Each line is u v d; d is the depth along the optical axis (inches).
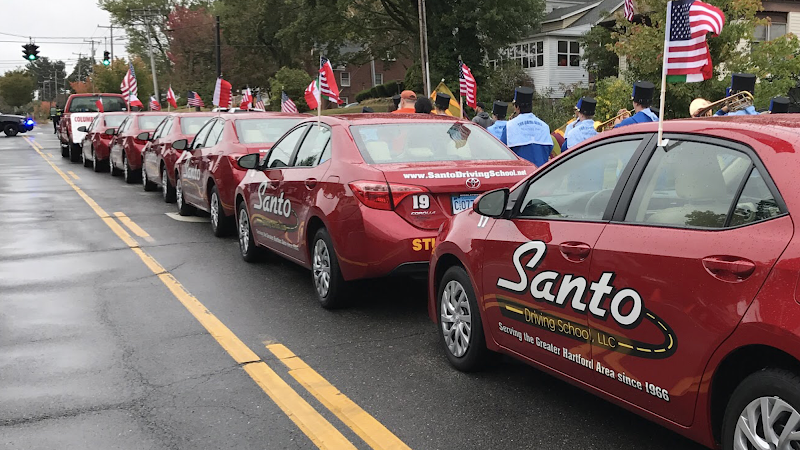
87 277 297.6
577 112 380.8
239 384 181.6
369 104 1855.3
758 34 893.2
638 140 143.6
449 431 153.6
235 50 2459.4
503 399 170.2
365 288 249.0
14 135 1829.5
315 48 2340.1
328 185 237.6
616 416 160.1
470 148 247.3
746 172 118.6
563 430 153.3
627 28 652.7
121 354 204.2
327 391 176.2
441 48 1558.8
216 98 805.2
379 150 236.7
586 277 141.1
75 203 529.7
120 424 159.0
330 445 148.0
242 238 330.0
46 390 178.1
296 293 272.1
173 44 2508.6
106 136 784.3
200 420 160.7
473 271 177.2
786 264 105.0
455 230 187.3
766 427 108.4
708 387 116.7
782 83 584.1
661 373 125.3
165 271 309.1
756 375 110.0
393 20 1786.4
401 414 162.4
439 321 197.6
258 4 2321.6
